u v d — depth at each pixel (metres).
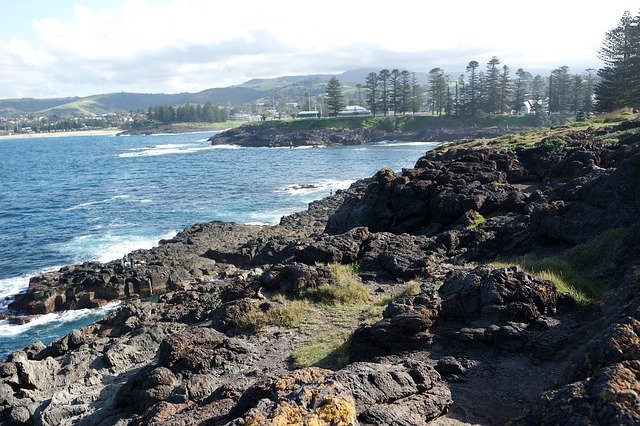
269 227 47.16
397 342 13.20
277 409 6.86
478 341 12.55
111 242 49.19
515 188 32.38
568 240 20.81
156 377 13.80
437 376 9.95
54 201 71.75
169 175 94.75
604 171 26.72
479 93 166.88
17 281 39.41
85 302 34.56
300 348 15.66
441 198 32.06
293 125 173.25
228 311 18.78
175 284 35.97
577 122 65.88
